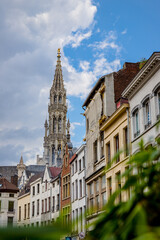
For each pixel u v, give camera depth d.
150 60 25.08
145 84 26.95
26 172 115.50
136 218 1.90
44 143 164.12
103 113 38.94
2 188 74.25
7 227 1.75
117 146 33.22
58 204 56.12
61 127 165.75
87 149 43.88
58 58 177.38
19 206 74.12
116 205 2.15
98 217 2.17
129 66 39.69
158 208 1.99
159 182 2.27
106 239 1.96
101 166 37.69
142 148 2.73
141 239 1.69
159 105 25.33
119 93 38.41
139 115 28.03
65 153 55.50
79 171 47.09
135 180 2.33
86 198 42.94
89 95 42.88
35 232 1.79
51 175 61.97
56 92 170.25
